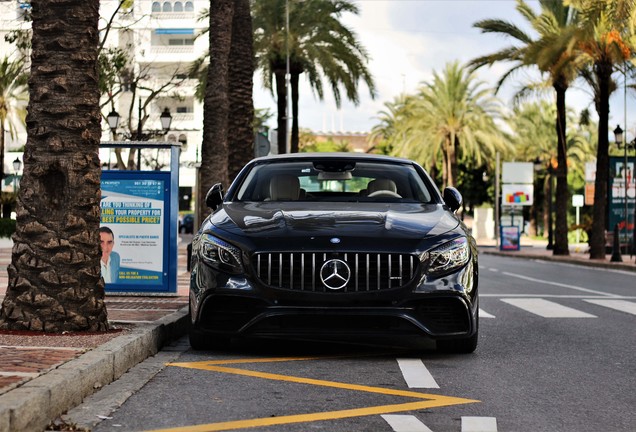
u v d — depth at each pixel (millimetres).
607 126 32969
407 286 7352
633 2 26031
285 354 8008
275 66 37156
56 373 5633
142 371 6988
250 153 21531
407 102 59375
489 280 20516
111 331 7844
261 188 8867
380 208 8234
